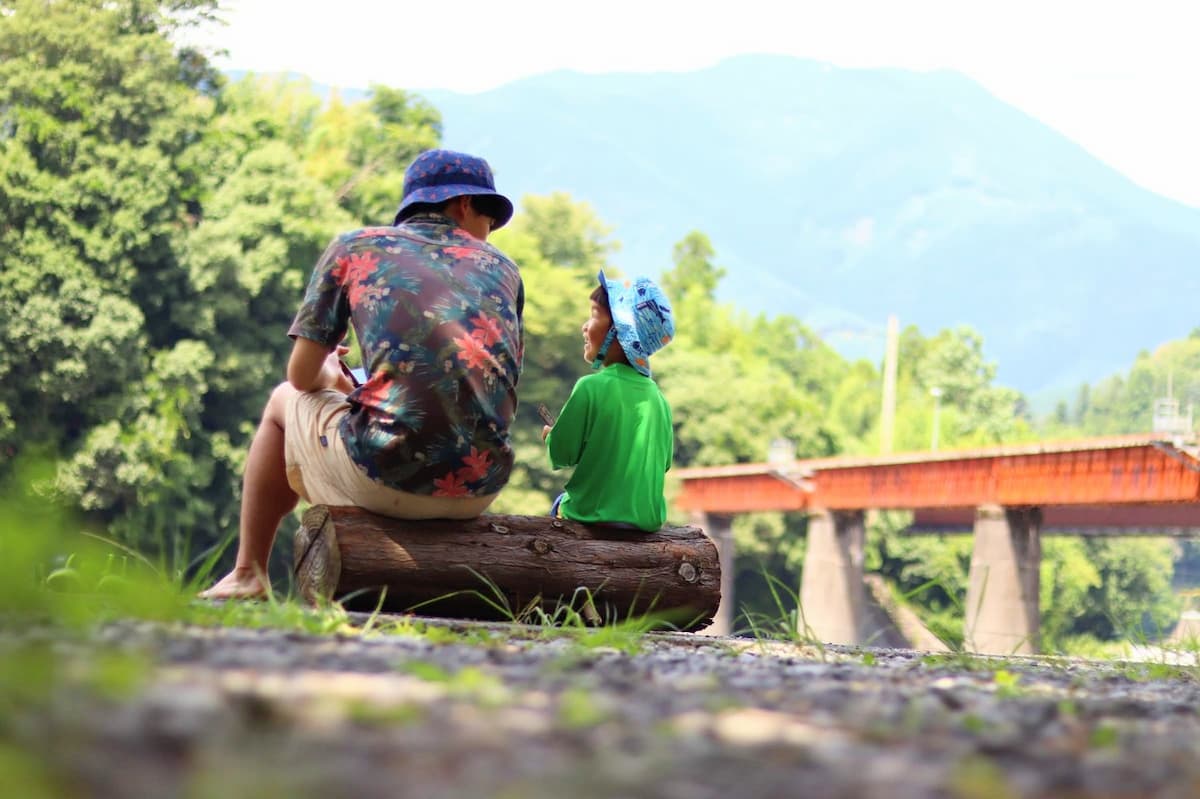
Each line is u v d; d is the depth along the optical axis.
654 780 1.47
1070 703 2.79
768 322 126.38
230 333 43.69
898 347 146.75
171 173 42.53
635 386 5.72
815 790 1.48
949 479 37.06
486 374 4.90
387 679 2.22
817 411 65.25
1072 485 32.38
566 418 5.60
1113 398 192.62
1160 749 2.10
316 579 5.03
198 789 1.22
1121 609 73.12
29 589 2.62
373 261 4.90
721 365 64.69
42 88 42.41
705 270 129.88
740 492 47.84
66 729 1.42
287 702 1.76
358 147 62.47
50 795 1.17
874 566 64.44
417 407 4.80
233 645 2.56
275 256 43.44
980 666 4.23
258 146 50.75
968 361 139.50
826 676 3.08
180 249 41.97
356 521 5.00
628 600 5.45
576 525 5.48
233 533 3.77
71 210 40.69
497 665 2.72
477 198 5.19
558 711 1.99
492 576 5.19
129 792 1.20
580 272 67.69
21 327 38.12
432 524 5.13
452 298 4.89
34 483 2.57
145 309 42.09
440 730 1.70
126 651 2.17
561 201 69.94
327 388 5.17
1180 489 28.88
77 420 39.72
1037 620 35.06
